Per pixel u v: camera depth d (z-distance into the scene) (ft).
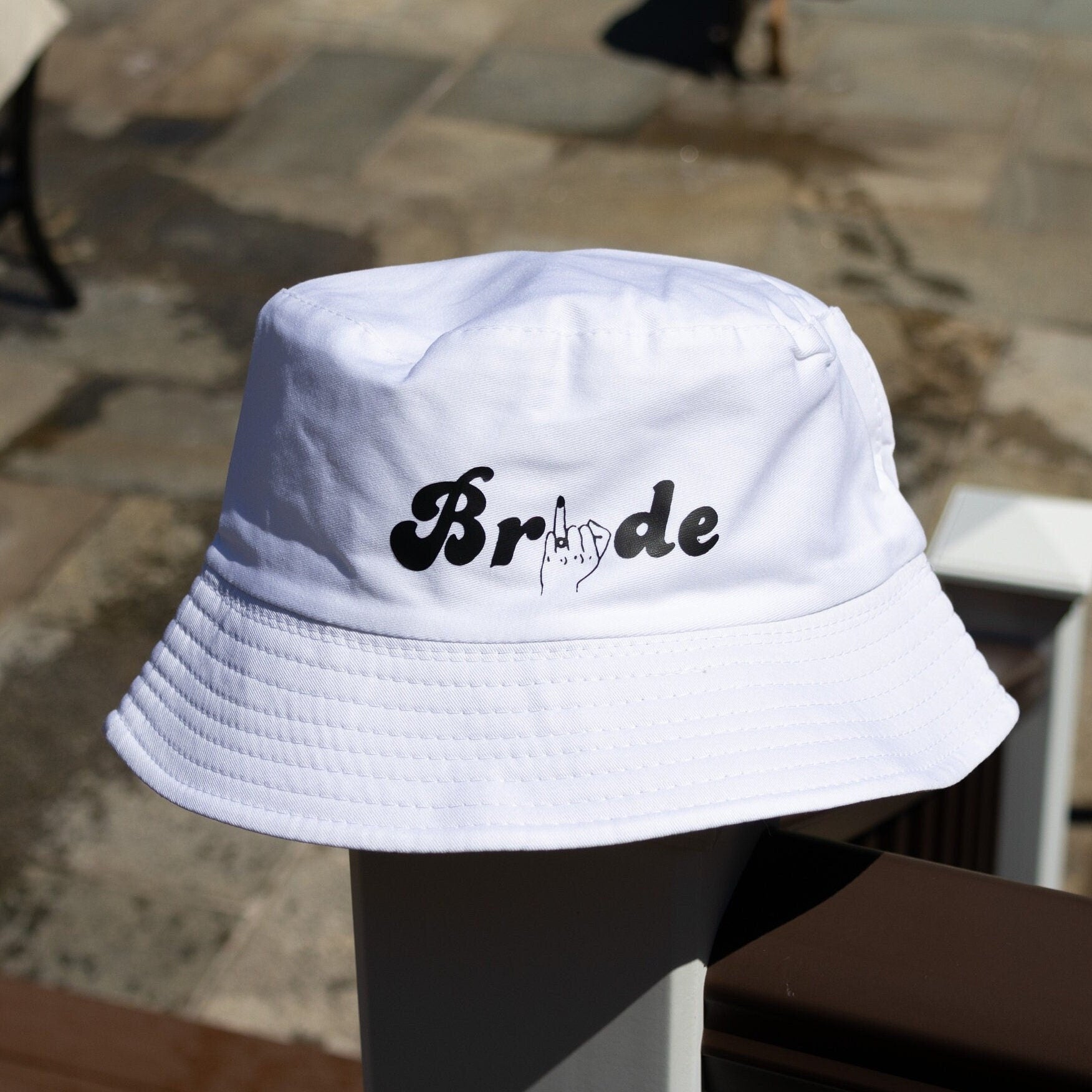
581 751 2.68
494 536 2.73
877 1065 2.65
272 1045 4.64
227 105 22.26
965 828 6.15
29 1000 4.86
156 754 3.01
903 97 22.27
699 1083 2.98
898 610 3.08
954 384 16.06
